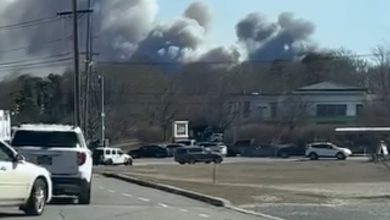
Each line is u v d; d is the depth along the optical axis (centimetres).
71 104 10819
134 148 10281
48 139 2234
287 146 9181
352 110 10356
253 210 2302
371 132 8425
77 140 2253
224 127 11175
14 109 10944
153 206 2275
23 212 1928
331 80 11681
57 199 2423
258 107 11006
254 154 9169
